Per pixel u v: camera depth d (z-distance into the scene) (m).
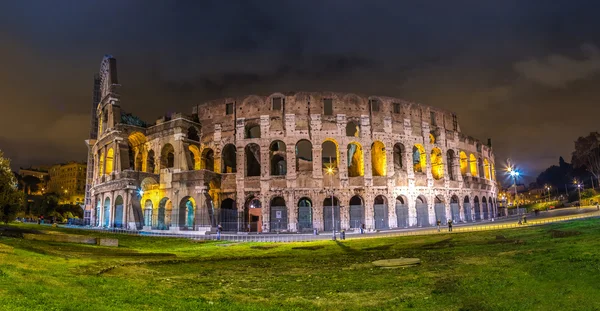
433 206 88.62
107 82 97.19
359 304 19.38
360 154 86.62
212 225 75.25
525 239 38.50
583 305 15.72
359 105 85.94
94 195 99.94
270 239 61.38
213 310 17.22
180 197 80.00
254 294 22.08
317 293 22.22
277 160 94.81
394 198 83.62
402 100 90.12
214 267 32.72
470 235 49.91
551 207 143.88
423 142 90.69
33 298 16.02
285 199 80.19
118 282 22.44
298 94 84.69
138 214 80.38
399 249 41.84
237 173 82.69
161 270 30.16
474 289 20.33
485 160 114.06
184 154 82.75
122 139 88.19
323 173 82.50
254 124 85.31
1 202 46.25
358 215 81.19
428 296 20.12
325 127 83.44
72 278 21.62
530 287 19.22
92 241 46.25
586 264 21.52
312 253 42.16
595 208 98.38
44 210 141.25
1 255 25.22
